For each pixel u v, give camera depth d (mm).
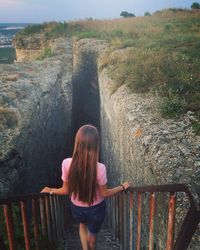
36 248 4391
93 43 20297
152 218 3209
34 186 8781
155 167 4953
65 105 15438
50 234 5277
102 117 14031
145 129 6266
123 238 5375
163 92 8000
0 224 4953
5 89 10367
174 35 17188
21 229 5180
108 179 11570
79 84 22000
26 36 29719
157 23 24797
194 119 6363
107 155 11867
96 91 18766
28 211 7133
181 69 9203
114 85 10398
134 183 6320
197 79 8320
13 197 3123
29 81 11969
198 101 7098
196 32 18281
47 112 11758
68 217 9000
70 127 16906
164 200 4031
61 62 17406
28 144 8508
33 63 16172
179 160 4871
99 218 3758
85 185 3354
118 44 16922
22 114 8977
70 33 28625
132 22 27891
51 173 11930
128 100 8266
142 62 10742
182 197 3877
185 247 2176
